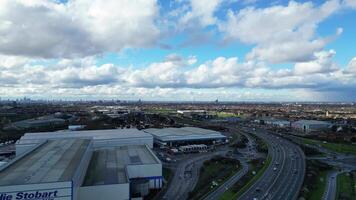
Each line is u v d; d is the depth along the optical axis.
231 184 64.69
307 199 54.88
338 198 56.06
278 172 74.50
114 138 98.94
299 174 72.62
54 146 68.62
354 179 69.81
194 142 123.25
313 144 122.06
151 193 58.69
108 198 50.31
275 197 55.69
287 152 103.50
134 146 87.31
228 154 100.75
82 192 49.38
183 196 56.88
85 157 59.44
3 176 42.88
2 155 92.88
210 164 84.75
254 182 65.56
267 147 113.38
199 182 66.12
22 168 47.66
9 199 38.44
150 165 62.84
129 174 61.97
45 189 39.66
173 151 102.62
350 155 101.69
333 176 72.75
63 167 48.28
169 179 68.75
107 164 64.56
